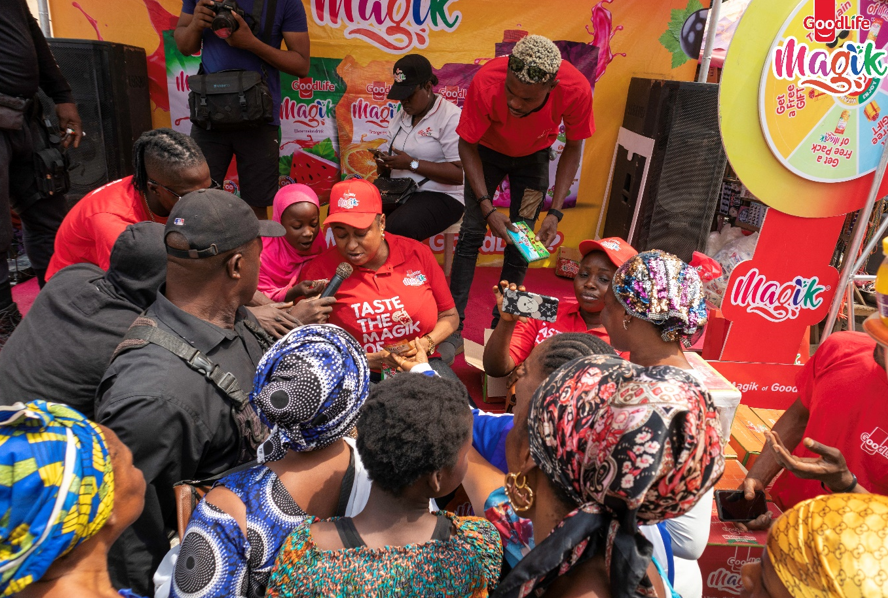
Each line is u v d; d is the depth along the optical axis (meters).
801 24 2.70
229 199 1.79
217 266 1.74
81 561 0.99
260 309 2.27
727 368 3.32
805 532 0.95
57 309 1.95
